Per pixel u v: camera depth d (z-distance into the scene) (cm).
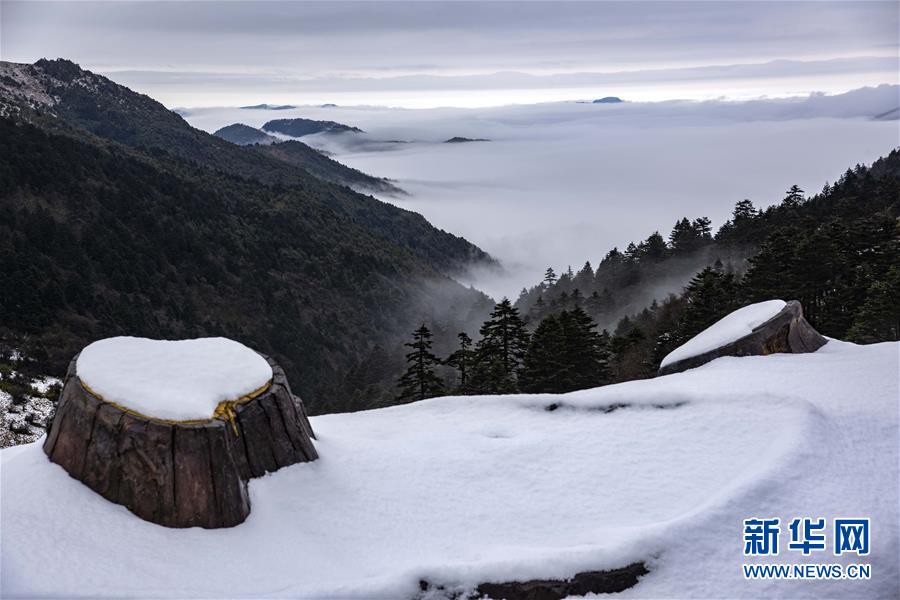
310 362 10775
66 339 8406
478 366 3450
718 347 1684
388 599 775
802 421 1168
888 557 864
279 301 12231
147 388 935
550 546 899
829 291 3759
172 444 858
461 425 1418
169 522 855
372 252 16275
